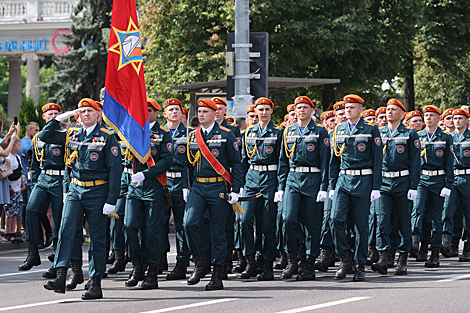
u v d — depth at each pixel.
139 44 15.24
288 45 41.31
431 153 19.05
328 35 39.22
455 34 49.00
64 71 56.28
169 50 45.03
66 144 13.59
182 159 16.69
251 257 15.76
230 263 17.00
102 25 56.28
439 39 48.28
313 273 15.53
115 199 13.30
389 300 12.62
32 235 17.22
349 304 12.25
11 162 21.58
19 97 72.81
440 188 19.00
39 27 63.69
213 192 14.58
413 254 19.27
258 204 15.89
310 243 15.52
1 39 64.69
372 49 42.56
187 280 15.70
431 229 19.12
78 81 56.78
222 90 29.05
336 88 44.97
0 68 103.75
